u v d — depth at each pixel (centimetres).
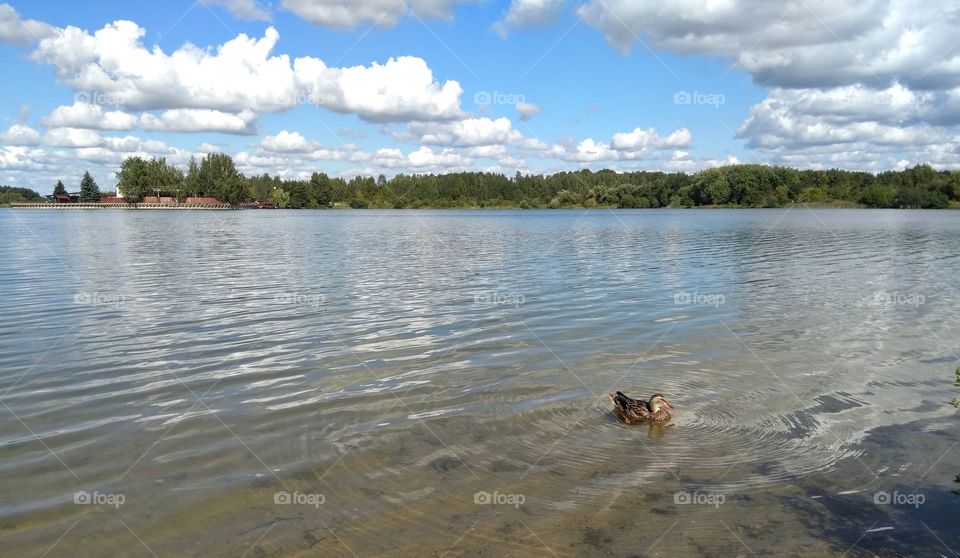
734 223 7894
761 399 1206
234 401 1180
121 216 10656
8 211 13312
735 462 946
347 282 2628
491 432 1051
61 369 1360
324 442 1005
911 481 884
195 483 871
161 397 1198
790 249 4234
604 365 1417
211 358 1450
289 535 748
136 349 1520
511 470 916
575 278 2778
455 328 1764
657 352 1525
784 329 1770
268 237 5544
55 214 11594
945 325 1827
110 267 3122
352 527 767
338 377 1322
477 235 5862
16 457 943
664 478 895
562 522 780
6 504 812
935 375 1346
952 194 12281
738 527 771
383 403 1177
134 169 15750
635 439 1026
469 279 2736
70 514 790
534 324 1822
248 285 2523
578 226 7481
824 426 1076
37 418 1092
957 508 812
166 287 2459
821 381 1308
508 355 1494
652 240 5116
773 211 12169
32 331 1694
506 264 3350
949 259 3591
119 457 947
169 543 732
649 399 1170
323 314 1942
